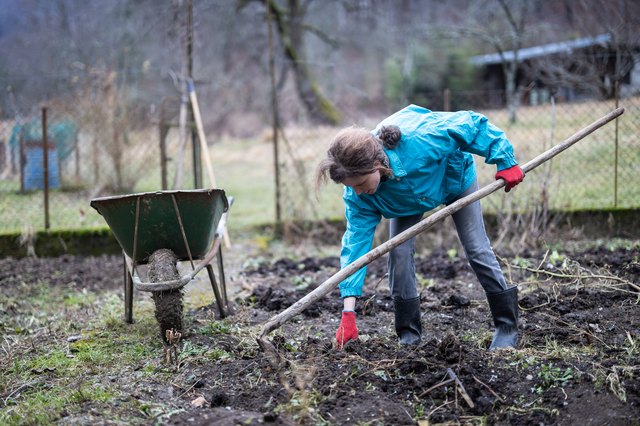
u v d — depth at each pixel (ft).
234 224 30.35
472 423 11.03
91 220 29.99
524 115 31.71
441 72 73.26
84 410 11.84
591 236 25.48
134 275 15.01
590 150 28.50
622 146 27.32
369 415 11.25
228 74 75.72
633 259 20.42
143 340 15.70
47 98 39.99
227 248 26.55
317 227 27.73
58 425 11.27
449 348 12.92
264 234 28.89
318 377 12.43
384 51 81.76
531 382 12.13
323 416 11.28
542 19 60.34
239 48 78.23
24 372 13.91
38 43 62.49
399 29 74.38
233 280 21.62
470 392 11.76
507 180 12.85
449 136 12.64
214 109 72.95
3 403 12.45
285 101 44.50
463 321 16.46
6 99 39.42
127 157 37.58
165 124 28.99
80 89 38.83
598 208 25.36
